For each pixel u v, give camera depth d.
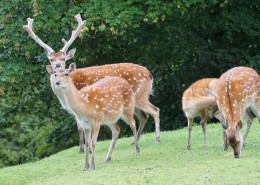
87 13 34.19
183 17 38.06
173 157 24.33
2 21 35.81
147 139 29.23
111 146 24.86
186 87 41.53
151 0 35.09
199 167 21.77
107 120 23.80
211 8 39.78
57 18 34.56
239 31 39.69
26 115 43.91
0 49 36.53
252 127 29.34
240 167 21.20
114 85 24.20
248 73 24.09
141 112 28.11
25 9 35.84
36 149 45.88
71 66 22.64
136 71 27.27
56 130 42.72
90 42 38.00
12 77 35.25
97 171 22.86
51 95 40.44
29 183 23.59
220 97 23.81
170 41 39.97
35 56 36.41
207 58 40.72
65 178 22.56
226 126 23.11
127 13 34.47
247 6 40.47
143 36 39.50
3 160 47.88
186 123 41.00
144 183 20.33
